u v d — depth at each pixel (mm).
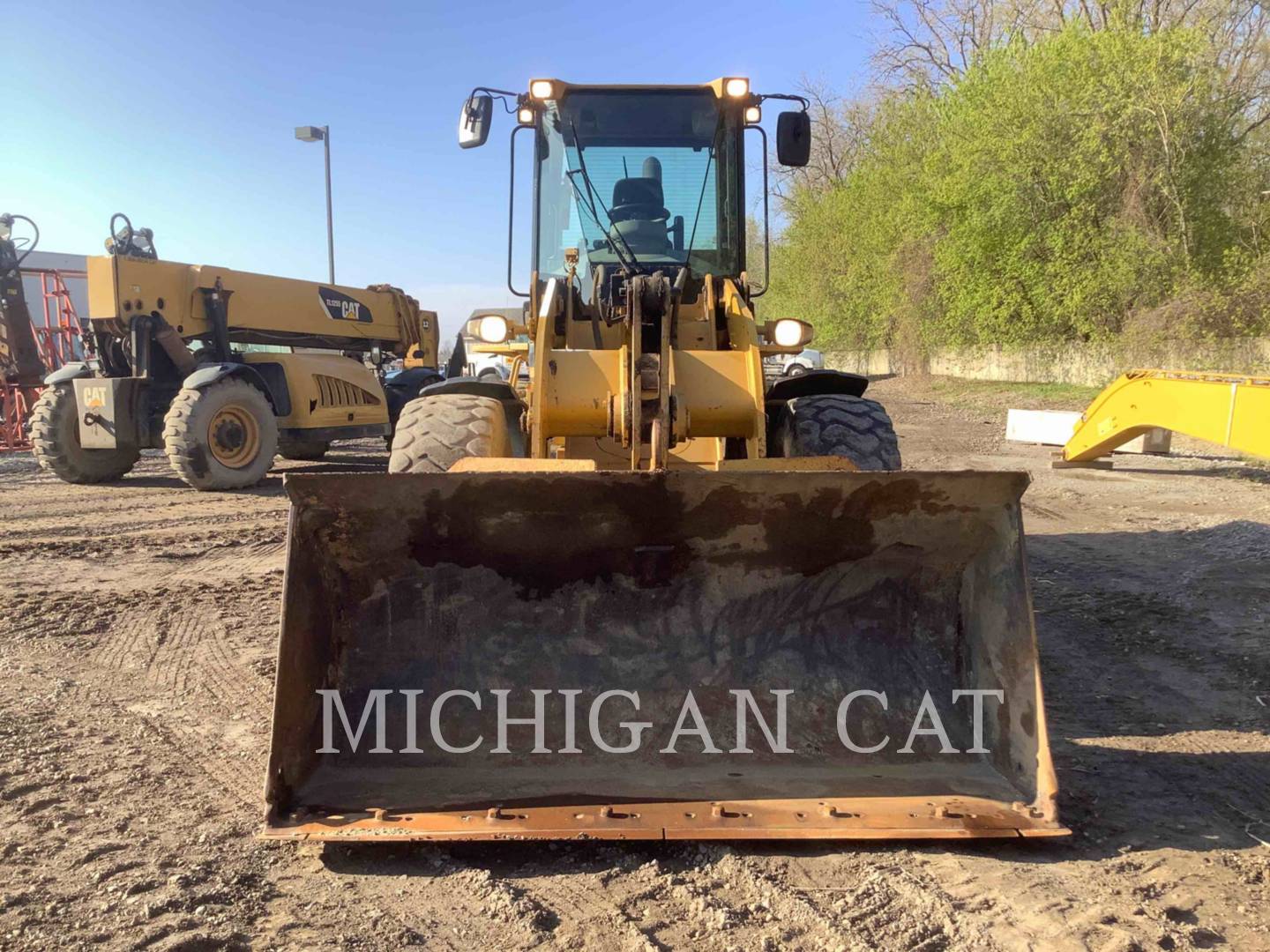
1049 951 2334
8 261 13945
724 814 2887
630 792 3004
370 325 12719
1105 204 22375
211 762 3551
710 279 4898
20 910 2512
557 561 3301
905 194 30453
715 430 4203
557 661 3336
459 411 4297
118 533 7996
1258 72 23797
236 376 10125
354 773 3090
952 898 2574
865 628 3428
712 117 5422
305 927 2471
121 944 2361
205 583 6355
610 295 5020
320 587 3135
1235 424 7840
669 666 3352
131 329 9750
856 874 2707
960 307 26734
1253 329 19047
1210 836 2943
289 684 2924
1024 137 22422
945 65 34688
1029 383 24672
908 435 15562
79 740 3740
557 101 5375
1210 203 21266
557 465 3637
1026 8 29438
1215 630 5086
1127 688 4312
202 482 9812
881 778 3096
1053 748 3641
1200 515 8258
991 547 3248
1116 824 3016
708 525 3211
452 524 3141
